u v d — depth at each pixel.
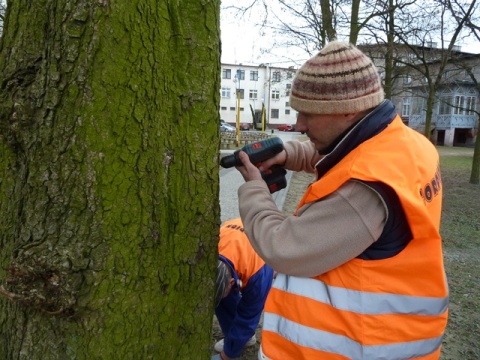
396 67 13.42
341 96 1.30
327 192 1.29
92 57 1.33
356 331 1.32
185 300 1.67
